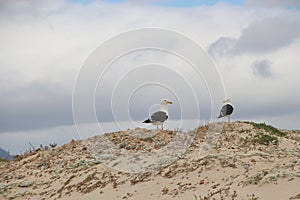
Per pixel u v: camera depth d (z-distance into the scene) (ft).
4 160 100.68
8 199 72.64
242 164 64.54
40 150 98.63
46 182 76.79
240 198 53.06
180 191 59.72
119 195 63.52
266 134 88.58
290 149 78.28
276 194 51.78
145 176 68.18
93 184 70.08
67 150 91.50
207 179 61.77
